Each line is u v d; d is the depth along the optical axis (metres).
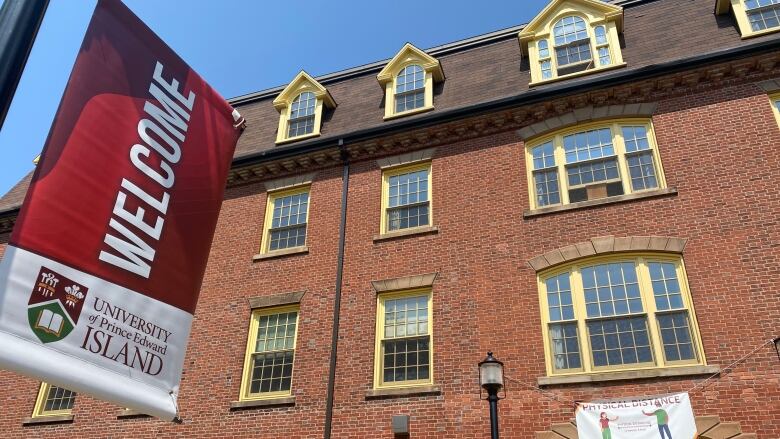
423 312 12.69
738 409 9.68
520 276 12.12
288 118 17.33
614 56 14.19
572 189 12.91
